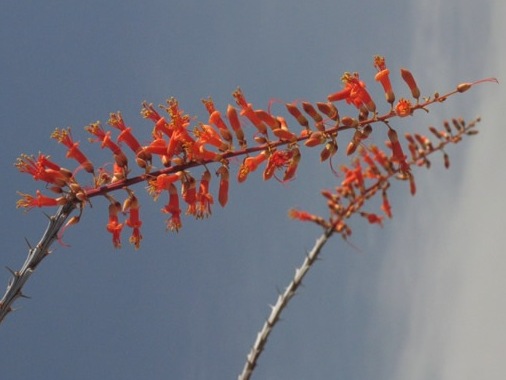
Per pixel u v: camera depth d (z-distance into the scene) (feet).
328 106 2.65
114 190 2.64
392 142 2.70
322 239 2.53
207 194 2.69
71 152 2.65
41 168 2.61
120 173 2.66
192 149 2.66
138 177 2.66
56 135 2.66
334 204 2.81
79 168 2.64
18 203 2.60
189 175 2.67
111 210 2.64
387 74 2.70
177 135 2.67
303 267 2.49
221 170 2.67
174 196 2.69
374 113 2.68
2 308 2.53
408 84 2.69
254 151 2.68
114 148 2.67
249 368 2.42
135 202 2.65
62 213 2.59
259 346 2.42
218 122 2.69
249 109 2.69
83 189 2.61
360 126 2.67
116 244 2.66
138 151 2.70
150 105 2.72
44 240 2.58
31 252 2.56
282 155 2.67
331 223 2.62
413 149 3.16
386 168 2.93
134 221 2.67
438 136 3.19
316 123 2.65
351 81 2.69
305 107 2.65
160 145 2.67
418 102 2.68
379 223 2.87
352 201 2.84
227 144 2.68
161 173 2.66
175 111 2.68
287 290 2.47
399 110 2.68
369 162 2.95
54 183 2.61
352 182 2.87
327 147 2.65
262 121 2.69
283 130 2.65
